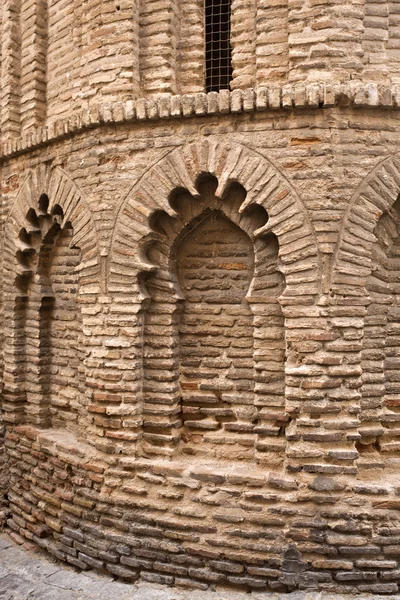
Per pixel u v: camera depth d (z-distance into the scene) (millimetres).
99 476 5953
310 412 5293
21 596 5535
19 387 7297
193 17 5926
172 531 5625
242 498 5453
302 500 5277
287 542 5309
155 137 5719
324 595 5172
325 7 5355
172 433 5879
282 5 5547
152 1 5848
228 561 5445
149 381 5918
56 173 6441
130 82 5797
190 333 5984
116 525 5832
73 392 6801
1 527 7180
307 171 5328
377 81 5418
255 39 5680
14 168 7250
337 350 5293
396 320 5688
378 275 5574
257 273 5605
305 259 5336
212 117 5547
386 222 5559
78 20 6309
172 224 5852
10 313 7312
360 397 5328
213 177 5648
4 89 7266
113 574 5828
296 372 5301
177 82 5938
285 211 5363
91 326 6027
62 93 6566
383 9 5449
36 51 6848
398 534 5219
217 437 5840
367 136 5355
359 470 5422
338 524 5223
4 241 7406
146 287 5938
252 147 5441
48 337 7203
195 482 5590
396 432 5605
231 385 5836
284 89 5250
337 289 5289
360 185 5332
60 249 7020
